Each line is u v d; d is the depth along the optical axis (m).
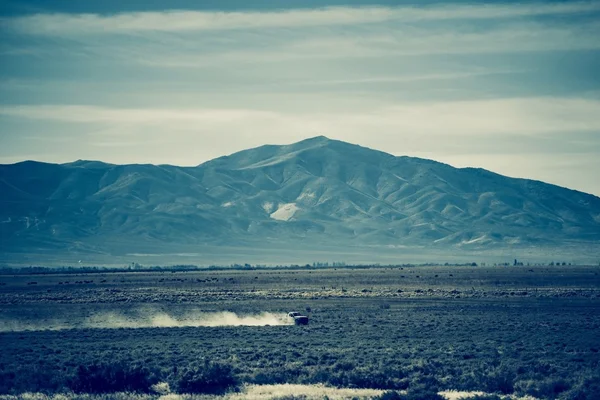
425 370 174.88
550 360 189.62
